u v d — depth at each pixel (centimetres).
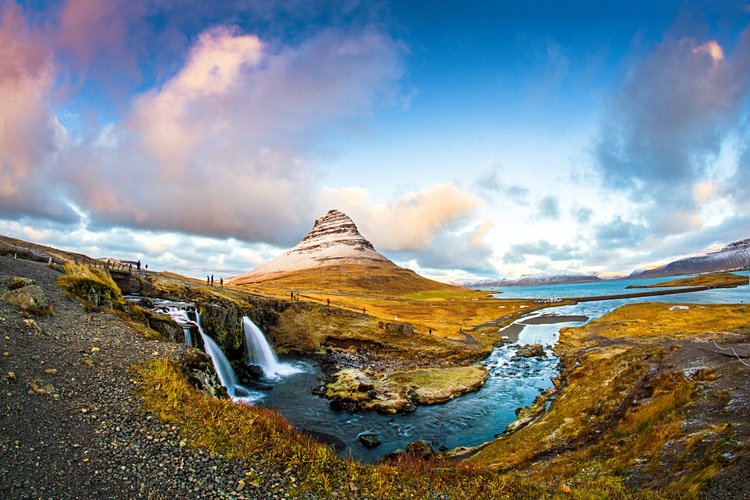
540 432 2567
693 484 1268
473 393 4509
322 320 8106
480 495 1485
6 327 2386
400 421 3681
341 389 4488
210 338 5031
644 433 1839
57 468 1345
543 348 7031
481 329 9362
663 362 2550
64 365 2120
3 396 1689
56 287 3469
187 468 1454
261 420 1852
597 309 12938
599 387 2923
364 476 1566
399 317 10275
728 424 1549
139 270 6862
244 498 1335
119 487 1306
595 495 1420
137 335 2919
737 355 2233
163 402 1920
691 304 9819
